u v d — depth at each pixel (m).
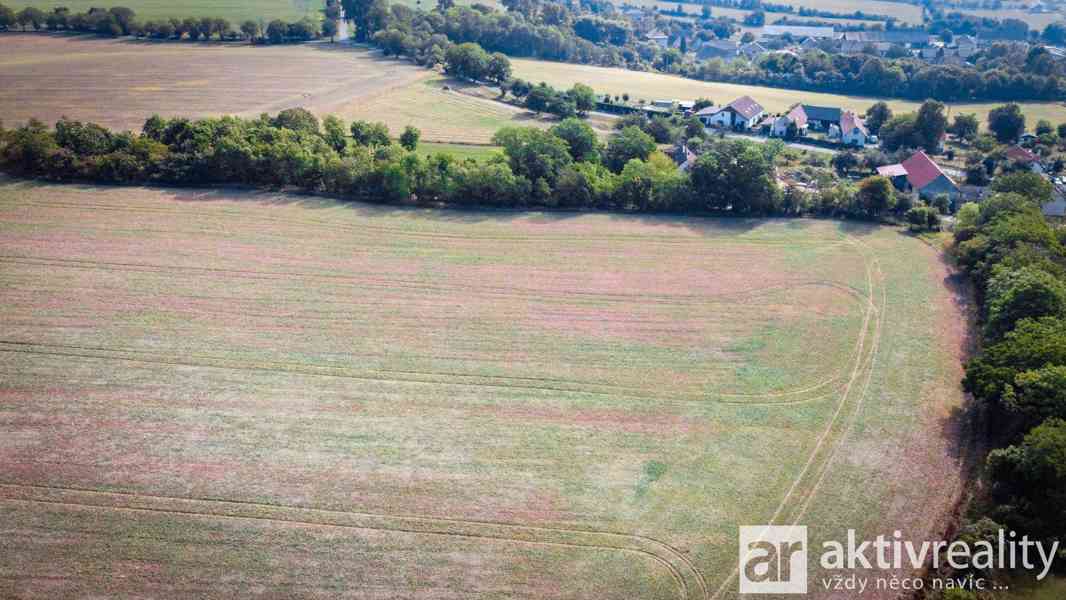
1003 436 56.16
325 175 103.75
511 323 71.88
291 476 51.09
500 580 43.47
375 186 102.69
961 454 54.81
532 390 61.44
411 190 102.62
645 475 52.09
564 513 48.56
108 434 54.78
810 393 62.12
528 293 78.06
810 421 58.47
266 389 60.59
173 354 65.12
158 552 44.69
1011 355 57.41
